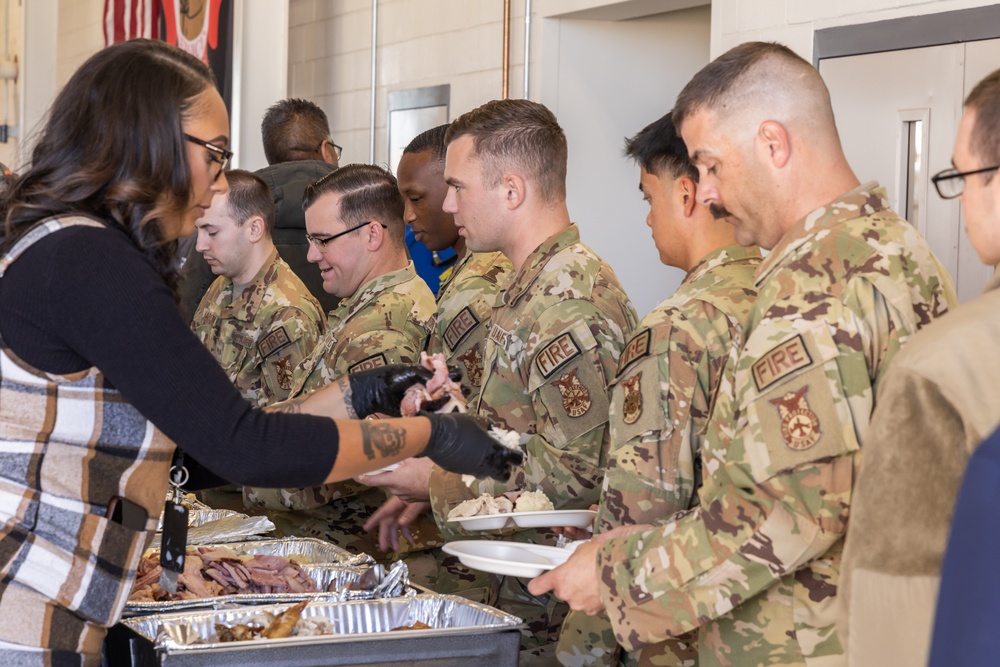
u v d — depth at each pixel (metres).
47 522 1.49
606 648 2.07
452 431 1.66
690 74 5.02
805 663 1.60
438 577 2.76
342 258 3.07
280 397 3.33
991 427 1.01
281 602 1.97
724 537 1.58
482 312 2.78
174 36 6.44
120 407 1.52
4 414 1.48
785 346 1.54
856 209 1.62
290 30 6.62
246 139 5.84
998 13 3.03
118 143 1.50
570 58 4.82
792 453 1.51
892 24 3.32
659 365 1.89
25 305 1.46
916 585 1.05
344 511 3.03
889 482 1.07
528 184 2.42
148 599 1.99
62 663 1.50
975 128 1.21
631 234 5.02
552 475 2.20
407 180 3.23
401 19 5.64
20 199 1.51
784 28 3.66
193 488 1.86
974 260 3.15
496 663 1.74
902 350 1.11
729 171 1.70
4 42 9.06
